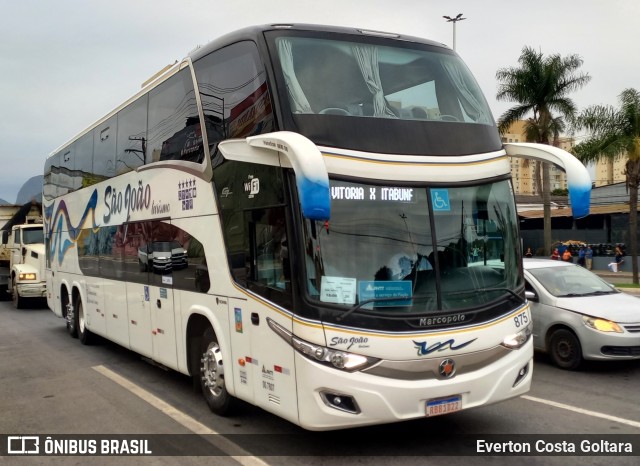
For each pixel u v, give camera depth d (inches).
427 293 212.2
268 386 220.8
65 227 513.0
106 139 408.8
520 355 226.8
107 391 323.0
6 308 778.8
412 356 202.7
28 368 390.0
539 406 277.6
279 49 226.2
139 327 344.5
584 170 232.1
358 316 200.5
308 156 185.0
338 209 207.2
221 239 251.8
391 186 215.6
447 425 251.6
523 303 233.9
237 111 240.2
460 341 210.4
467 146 235.6
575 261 1494.8
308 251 203.6
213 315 259.1
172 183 299.3
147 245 331.3
